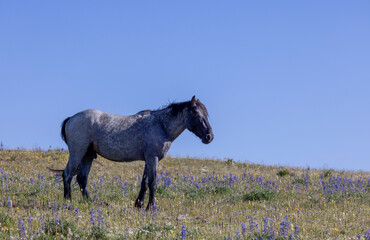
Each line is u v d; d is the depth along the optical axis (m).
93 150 15.12
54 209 12.84
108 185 19.39
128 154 14.73
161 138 14.63
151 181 14.46
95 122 14.77
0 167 24.09
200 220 13.21
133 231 11.08
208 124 14.74
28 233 10.33
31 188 17.41
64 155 28.98
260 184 20.86
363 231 12.09
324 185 20.16
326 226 12.48
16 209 13.38
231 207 15.50
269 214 14.11
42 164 25.81
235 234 11.02
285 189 19.52
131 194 17.62
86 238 10.33
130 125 14.73
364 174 27.67
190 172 25.34
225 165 28.56
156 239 10.51
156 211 13.34
